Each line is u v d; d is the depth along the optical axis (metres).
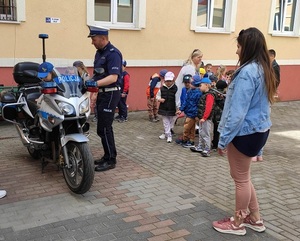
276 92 3.19
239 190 3.27
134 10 9.63
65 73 4.37
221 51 11.20
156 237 3.30
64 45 8.66
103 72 4.64
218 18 11.22
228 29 11.21
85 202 4.02
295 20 12.76
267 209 4.00
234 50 11.44
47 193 4.26
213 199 4.20
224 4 11.20
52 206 3.91
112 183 4.61
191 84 6.38
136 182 4.68
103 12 9.34
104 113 4.90
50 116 4.28
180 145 6.64
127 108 9.44
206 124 5.90
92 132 7.35
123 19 9.64
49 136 4.59
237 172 3.24
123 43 9.49
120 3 9.50
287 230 3.52
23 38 8.15
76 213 3.75
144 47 9.82
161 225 3.53
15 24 8.00
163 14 9.93
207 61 11.00
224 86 6.12
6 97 5.13
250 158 3.18
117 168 5.20
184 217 3.71
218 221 3.49
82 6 8.73
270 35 12.19
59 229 3.40
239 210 3.33
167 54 10.21
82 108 4.25
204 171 5.22
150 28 9.80
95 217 3.67
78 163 4.19
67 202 4.02
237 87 3.00
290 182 4.91
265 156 6.21
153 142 6.81
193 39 10.59
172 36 10.20
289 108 11.69
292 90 13.20
